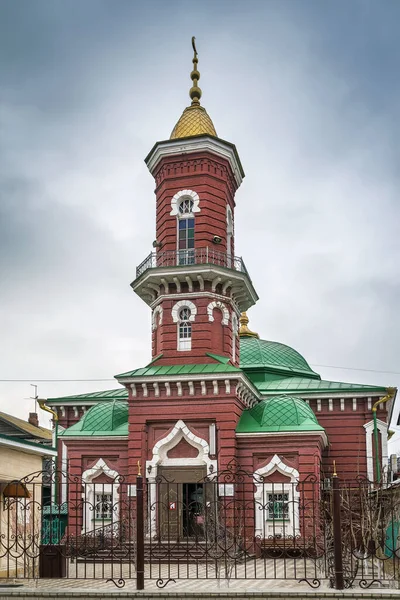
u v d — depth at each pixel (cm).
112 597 1895
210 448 3581
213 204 4025
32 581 2261
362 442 4175
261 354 4875
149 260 3997
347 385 4422
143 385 3684
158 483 2331
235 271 3916
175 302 3928
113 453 3825
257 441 3597
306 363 5222
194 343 3850
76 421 4597
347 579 1998
